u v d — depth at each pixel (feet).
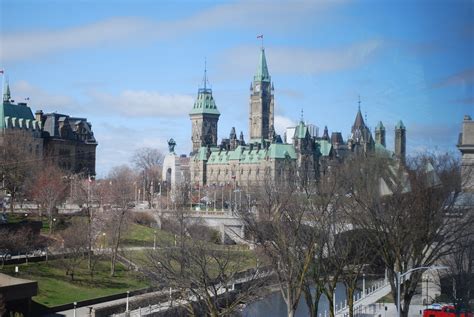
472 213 330.34
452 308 315.37
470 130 355.15
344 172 390.21
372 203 319.27
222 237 549.95
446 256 358.23
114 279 459.32
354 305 384.06
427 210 301.84
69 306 396.16
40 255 477.36
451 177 337.72
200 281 306.76
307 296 295.89
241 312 372.17
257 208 456.45
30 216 602.44
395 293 294.25
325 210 330.75
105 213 567.59
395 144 380.99
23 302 354.74
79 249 466.29
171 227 508.12
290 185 480.23
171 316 338.34
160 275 324.19
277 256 315.37
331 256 328.08
